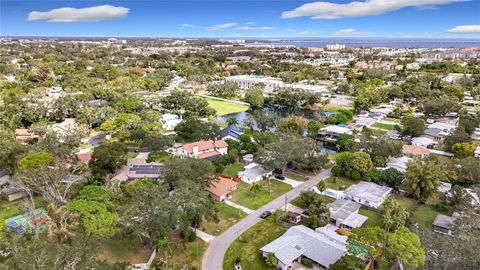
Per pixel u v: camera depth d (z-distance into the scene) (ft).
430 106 473.67
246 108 573.74
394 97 615.16
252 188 244.42
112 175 260.42
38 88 575.38
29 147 262.47
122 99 502.79
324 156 293.23
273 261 167.94
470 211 189.47
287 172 293.02
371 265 165.17
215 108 565.94
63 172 220.84
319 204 220.43
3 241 132.87
